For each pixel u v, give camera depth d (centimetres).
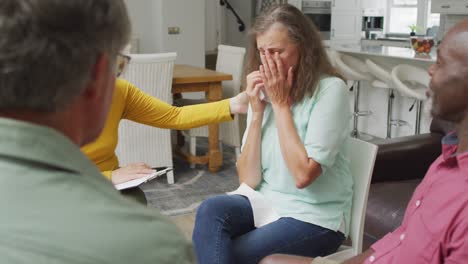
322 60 173
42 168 53
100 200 54
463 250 101
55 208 51
